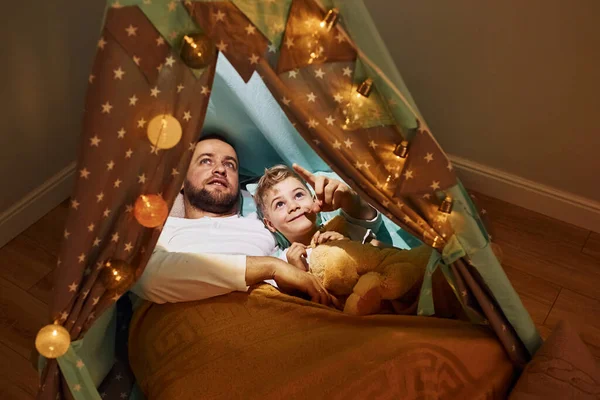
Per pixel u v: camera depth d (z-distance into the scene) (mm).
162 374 1210
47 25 1704
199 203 1552
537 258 1915
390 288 1303
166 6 829
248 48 873
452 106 1994
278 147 1638
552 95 1795
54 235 1961
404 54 1958
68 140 1993
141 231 1014
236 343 1211
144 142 911
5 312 1743
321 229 1509
